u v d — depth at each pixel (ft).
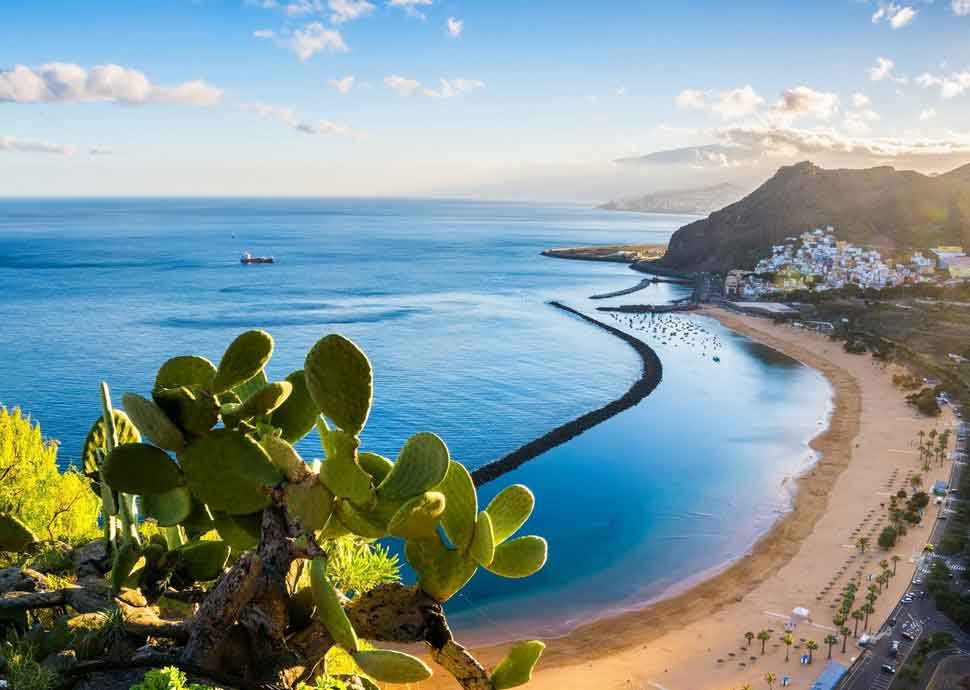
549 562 172.96
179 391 15.69
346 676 18.61
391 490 15.84
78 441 231.71
